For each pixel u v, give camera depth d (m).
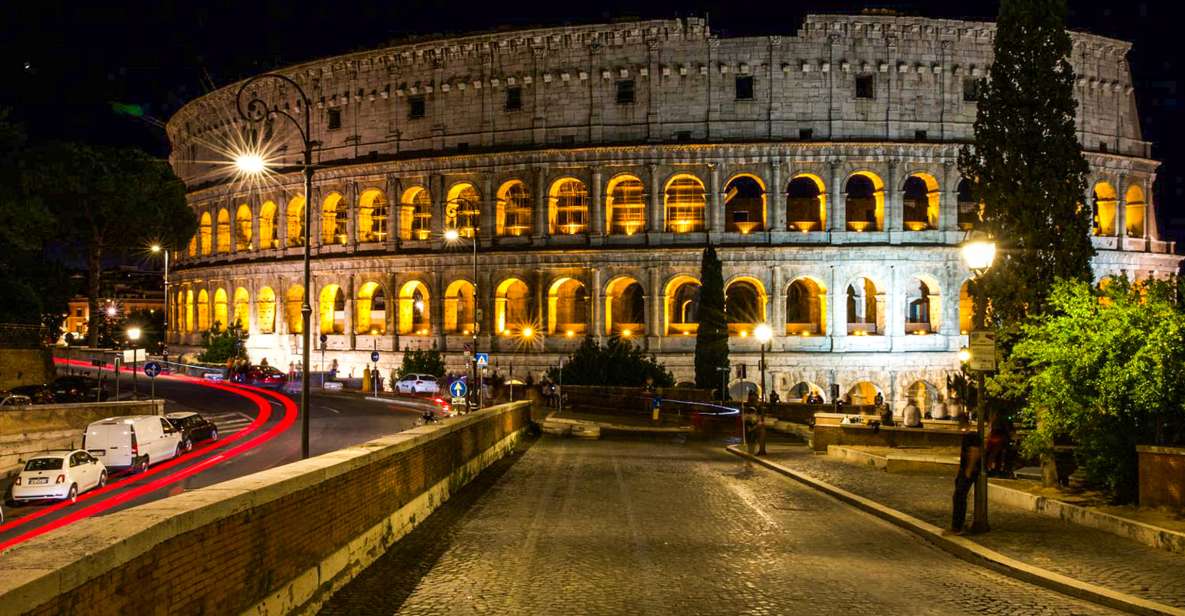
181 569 9.52
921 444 40.16
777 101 79.19
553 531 20.81
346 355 89.44
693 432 58.25
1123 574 16.47
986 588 15.83
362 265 89.00
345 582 15.18
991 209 34.44
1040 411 25.81
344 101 89.94
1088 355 23.78
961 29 79.25
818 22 78.81
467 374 79.94
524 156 82.50
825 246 78.38
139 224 94.12
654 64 80.38
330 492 14.68
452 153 84.62
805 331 83.25
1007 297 33.59
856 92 79.19
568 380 72.69
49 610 7.24
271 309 98.81
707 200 79.75
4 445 41.34
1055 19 34.00
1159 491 21.23
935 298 80.06
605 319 81.38
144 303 179.50
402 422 56.41
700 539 20.08
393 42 90.12
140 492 36.00
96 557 7.89
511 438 42.38
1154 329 22.77
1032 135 33.84
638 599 14.59
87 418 46.94
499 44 82.88
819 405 60.69
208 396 72.25
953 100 79.62
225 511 10.56
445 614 13.67
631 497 26.94
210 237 106.62
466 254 84.56
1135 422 23.19
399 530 19.28
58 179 87.50
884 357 78.44
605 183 81.56
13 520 31.22
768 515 23.92
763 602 14.49
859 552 19.03
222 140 102.56
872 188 92.12
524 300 87.38
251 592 11.30
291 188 93.75
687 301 88.44
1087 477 24.16
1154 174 85.81
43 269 94.50
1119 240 83.56
